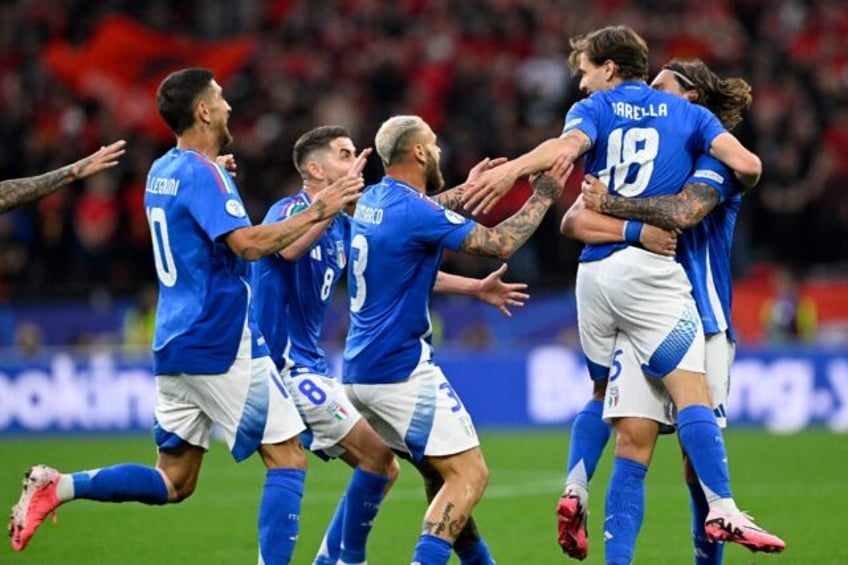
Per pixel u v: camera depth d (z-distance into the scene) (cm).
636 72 2481
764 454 5053
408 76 8150
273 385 2412
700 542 2505
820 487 4203
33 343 6156
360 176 2375
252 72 8156
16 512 2328
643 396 2412
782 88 8181
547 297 6562
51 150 7231
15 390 5697
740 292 6875
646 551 3141
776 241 7350
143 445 5362
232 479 4553
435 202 2489
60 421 5712
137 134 7612
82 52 7962
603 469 4744
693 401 2361
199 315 2364
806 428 5956
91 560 3072
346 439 2627
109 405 5747
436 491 2602
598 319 2452
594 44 2489
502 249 2388
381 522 3622
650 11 8900
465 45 8488
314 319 2745
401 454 2539
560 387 6044
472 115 7562
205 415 2448
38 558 3086
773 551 2289
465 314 6488
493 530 3462
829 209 7338
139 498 2438
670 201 2370
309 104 7750
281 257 2677
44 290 6356
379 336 2452
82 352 6112
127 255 6781
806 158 7562
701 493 2486
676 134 2417
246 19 8806
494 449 5278
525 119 7762
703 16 8900
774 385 5978
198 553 3175
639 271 2375
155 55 8012
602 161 2430
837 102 8231
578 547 2461
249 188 7119
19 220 6650
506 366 6044
